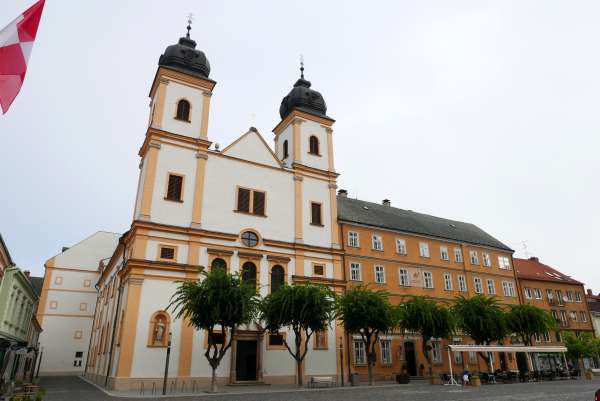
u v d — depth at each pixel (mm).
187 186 34188
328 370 36062
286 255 37406
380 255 45438
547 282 60531
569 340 50375
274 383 33000
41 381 41281
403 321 35781
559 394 23656
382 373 40094
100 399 22188
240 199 36688
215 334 31625
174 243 32312
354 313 31484
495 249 56406
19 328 38875
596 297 73000
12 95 7953
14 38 8164
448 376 36438
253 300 28031
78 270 65938
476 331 37906
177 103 35938
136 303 29500
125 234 34750
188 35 40875
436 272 49188
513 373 38969
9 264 30453
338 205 47875
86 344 63250
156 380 28656
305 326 29656
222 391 27141
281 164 40219
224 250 34000
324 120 44750
